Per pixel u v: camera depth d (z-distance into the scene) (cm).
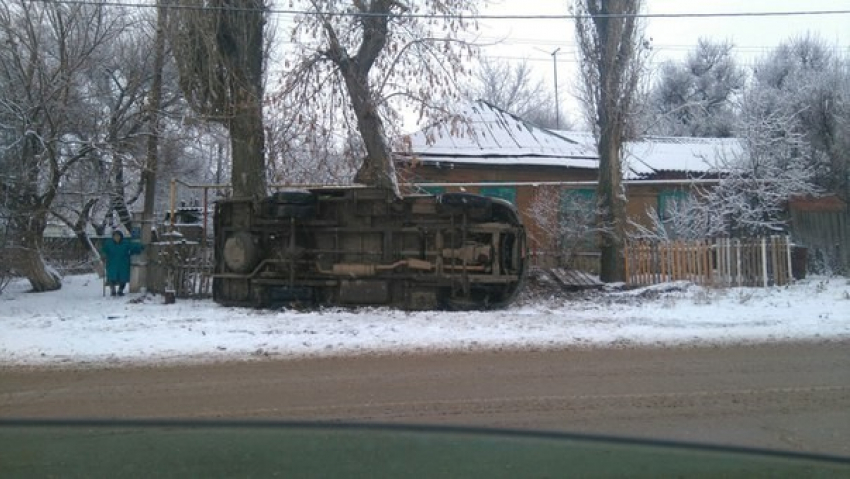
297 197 1329
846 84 2319
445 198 1284
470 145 2173
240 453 434
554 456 433
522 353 898
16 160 1631
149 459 423
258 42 1553
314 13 1479
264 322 1120
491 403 657
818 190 2139
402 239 1329
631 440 475
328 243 1358
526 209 2070
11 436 483
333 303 1338
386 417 608
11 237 1630
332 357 873
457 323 1109
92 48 1694
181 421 529
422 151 2095
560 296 1530
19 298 1548
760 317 1184
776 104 2300
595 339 985
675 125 3816
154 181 2078
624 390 709
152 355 880
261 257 1378
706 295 1467
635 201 2192
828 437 553
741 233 2033
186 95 1548
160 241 1580
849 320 1145
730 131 3500
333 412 625
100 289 1723
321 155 1753
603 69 1725
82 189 1922
